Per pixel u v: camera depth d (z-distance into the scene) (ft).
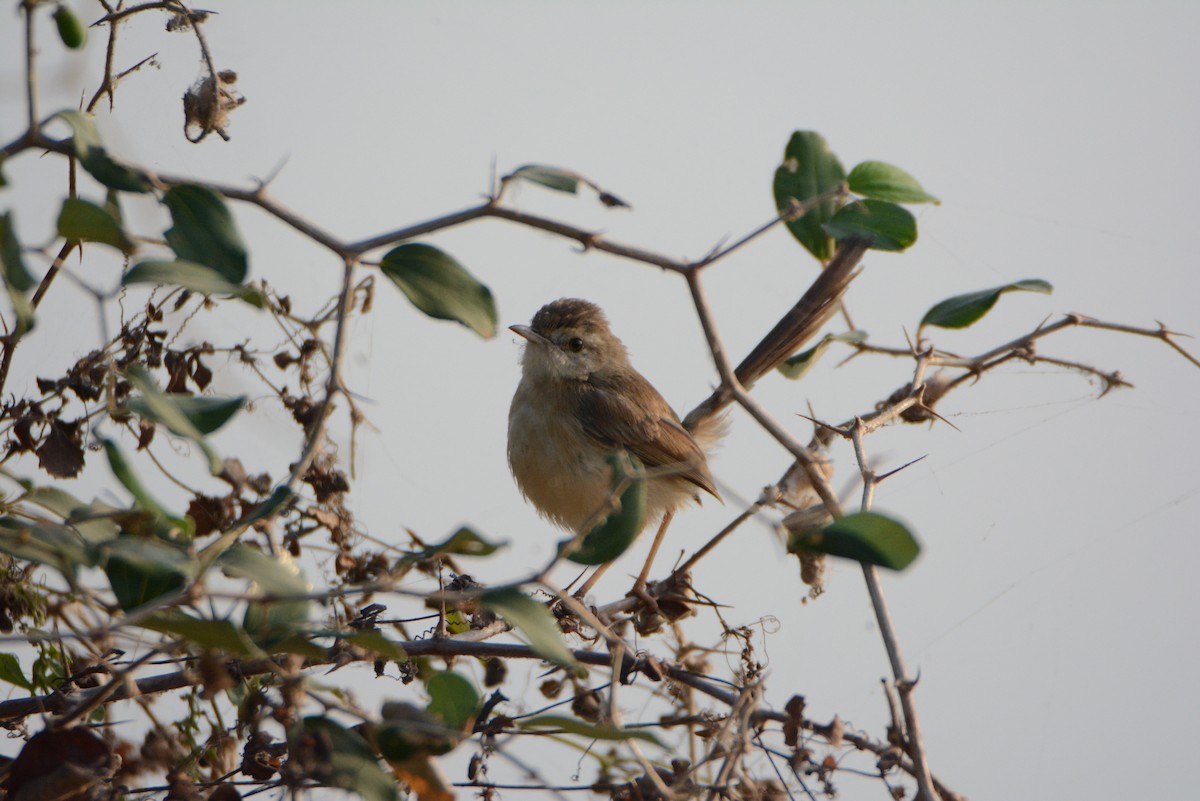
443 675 19.39
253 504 22.47
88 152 18.11
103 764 18.66
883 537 16.89
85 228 17.49
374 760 18.43
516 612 16.31
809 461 20.80
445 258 19.62
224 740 21.31
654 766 20.67
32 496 19.89
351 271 18.74
